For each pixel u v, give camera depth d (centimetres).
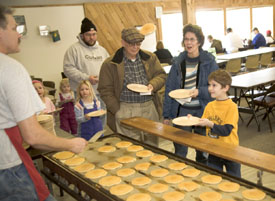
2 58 113
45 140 122
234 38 953
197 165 165
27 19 682
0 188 119
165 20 966
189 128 239
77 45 335
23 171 123
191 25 219
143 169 168
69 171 170
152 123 210
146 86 236
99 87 255
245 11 1204
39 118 211
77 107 288
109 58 252
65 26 744
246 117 467
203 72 224
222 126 187
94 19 794
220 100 203
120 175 163
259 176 138
